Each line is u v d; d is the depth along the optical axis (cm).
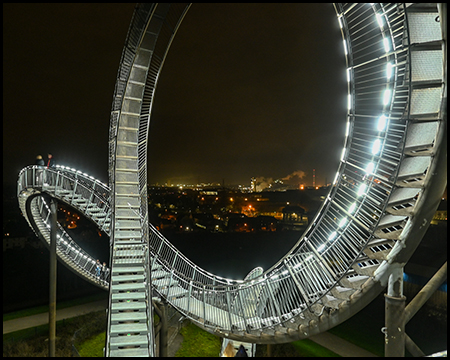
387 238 785
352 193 995
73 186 1878
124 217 1433
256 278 1246
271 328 1138
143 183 1581
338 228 941
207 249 4991
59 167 1859
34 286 3206
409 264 2406
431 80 663
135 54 1373
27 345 1817
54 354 1673
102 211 1806
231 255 4731
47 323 2212
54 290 1705
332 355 1702
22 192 1872
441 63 653
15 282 3228
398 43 845
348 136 910
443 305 1861
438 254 2456
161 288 1405
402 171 752
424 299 815
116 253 1305
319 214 989
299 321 1035
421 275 2205
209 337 1938
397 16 830
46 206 2262
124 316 1046
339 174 938
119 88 1507
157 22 1362
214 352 1752
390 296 793
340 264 938
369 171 851
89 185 1909
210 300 1517
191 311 1366
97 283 2103
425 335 1875
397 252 772
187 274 1789
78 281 3253
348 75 893
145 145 1625
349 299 900
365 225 887
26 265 3609
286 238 5519
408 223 741
